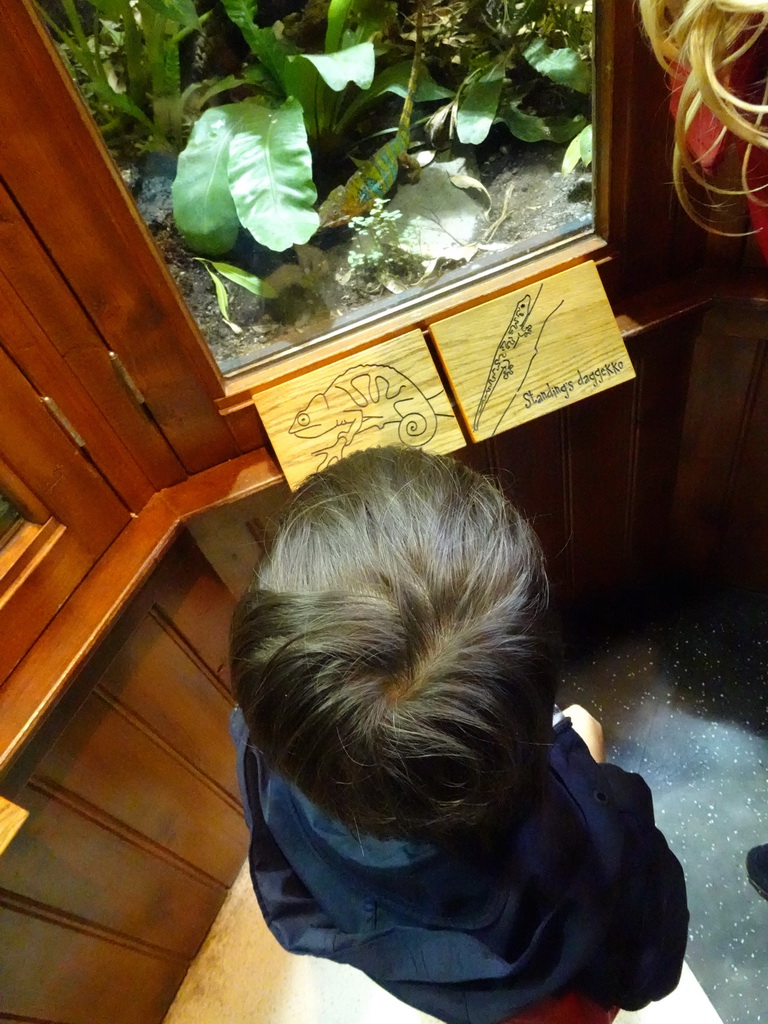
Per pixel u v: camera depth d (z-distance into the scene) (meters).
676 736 1.17
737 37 0.50
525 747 0.41
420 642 0.39
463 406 0.80
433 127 0.81
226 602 0.91
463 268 0.79
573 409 0.92
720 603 1.28
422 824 0.41
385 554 0.41
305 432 0.77
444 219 0.81
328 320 0.78
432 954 0.49
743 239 0.80
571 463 1.00
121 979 0.95
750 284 0.82
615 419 0.96
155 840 0.93
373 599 0.39
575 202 0.80
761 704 1.17
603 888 0.51
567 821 0.52
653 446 1.04
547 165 0.81
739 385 0.94
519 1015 0.51
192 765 0.95
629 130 0.69
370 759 0.38
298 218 0.70
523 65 0.77
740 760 1.13
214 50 0.69
